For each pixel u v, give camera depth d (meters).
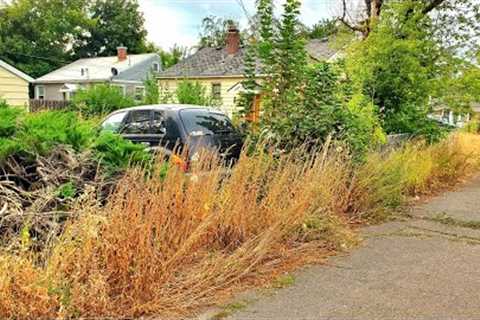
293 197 4.96
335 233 5.07
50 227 3.41
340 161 6.02
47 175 3.92
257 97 6.87
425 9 11.68
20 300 2.82
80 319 2.91
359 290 3.70
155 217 3.53
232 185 4.46
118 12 49.28
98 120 7.60
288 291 3.65
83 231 3.10
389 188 6.93
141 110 6.82
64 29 45.06
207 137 6.20
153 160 4.47
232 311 3.24
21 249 2.96
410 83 10.61
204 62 27.30
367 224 6.06
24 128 4.26
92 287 2.98
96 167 4.23
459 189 9.32
